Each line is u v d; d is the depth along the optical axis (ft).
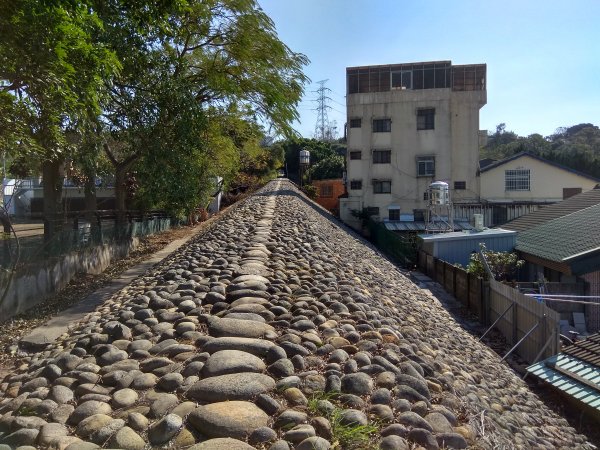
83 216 47.24
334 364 12.34
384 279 32.86
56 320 27.81
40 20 17.89
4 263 29.45
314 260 26.22
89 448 9.03
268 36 52.44
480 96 107.45
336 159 169.78
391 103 108.58
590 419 22.40
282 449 8.83
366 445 9.19
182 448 9.09
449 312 42.78
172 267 25.39
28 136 23.12
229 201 142.61
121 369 12.63
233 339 13.33
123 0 25.85
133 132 41.50
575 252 42.37
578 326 38.60
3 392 13.56
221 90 53.88
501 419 13.67
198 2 46.09
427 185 108.27
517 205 100.83
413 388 11.64
